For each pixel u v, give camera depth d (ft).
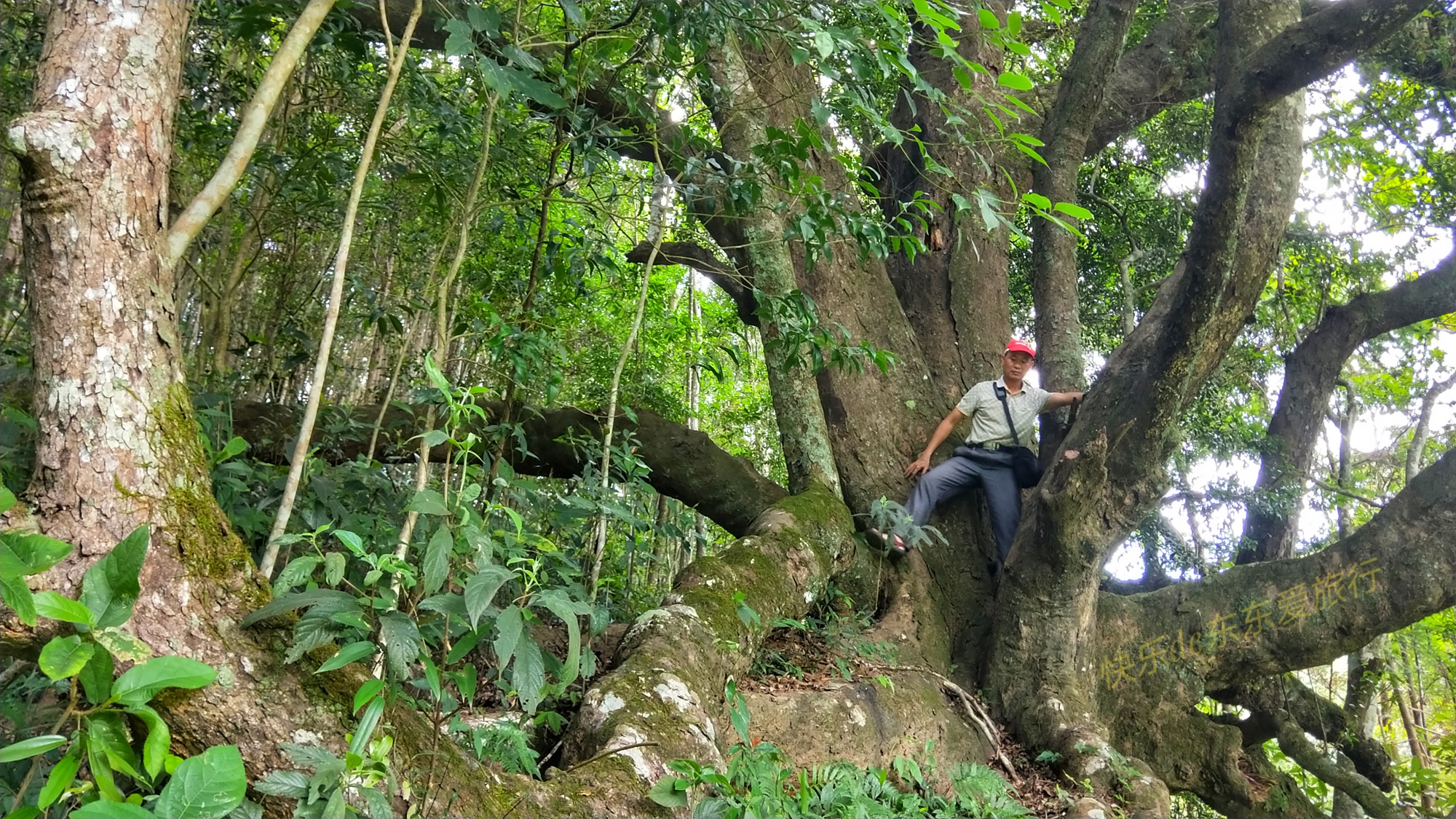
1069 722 17.30
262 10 12.04
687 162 14.65
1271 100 14.67
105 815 4.91
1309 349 27.40
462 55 9.34
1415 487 20.21
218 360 16.99
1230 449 27.58
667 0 11.50
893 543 19.75
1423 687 40.81
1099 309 34.88
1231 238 15.72
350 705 6.65
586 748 9.73
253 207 18.72
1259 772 21.21
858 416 21.86
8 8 14.23
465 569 7.77
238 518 11.55
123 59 6.50
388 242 22.89
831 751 14.33
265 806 6.28
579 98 14.79
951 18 9.90
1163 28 28.40
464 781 7.26
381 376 25.43
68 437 6.12
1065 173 23.81
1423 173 30.81
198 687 5.53
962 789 14.15
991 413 20.72
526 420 21.38
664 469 22.93
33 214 6.23
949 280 24.49
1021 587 19.01
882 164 25.54
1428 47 27.76
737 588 14.79
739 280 20.98
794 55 11.48
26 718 7.41
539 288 17.63
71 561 5.95
